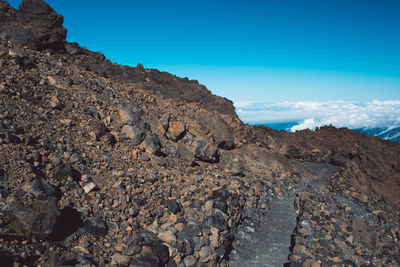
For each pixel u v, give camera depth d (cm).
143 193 1298
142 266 923
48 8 2258
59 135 1375
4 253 732
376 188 2412
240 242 1503
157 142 1820
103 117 1761
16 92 1465
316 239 1565
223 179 1816
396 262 1541
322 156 3192
